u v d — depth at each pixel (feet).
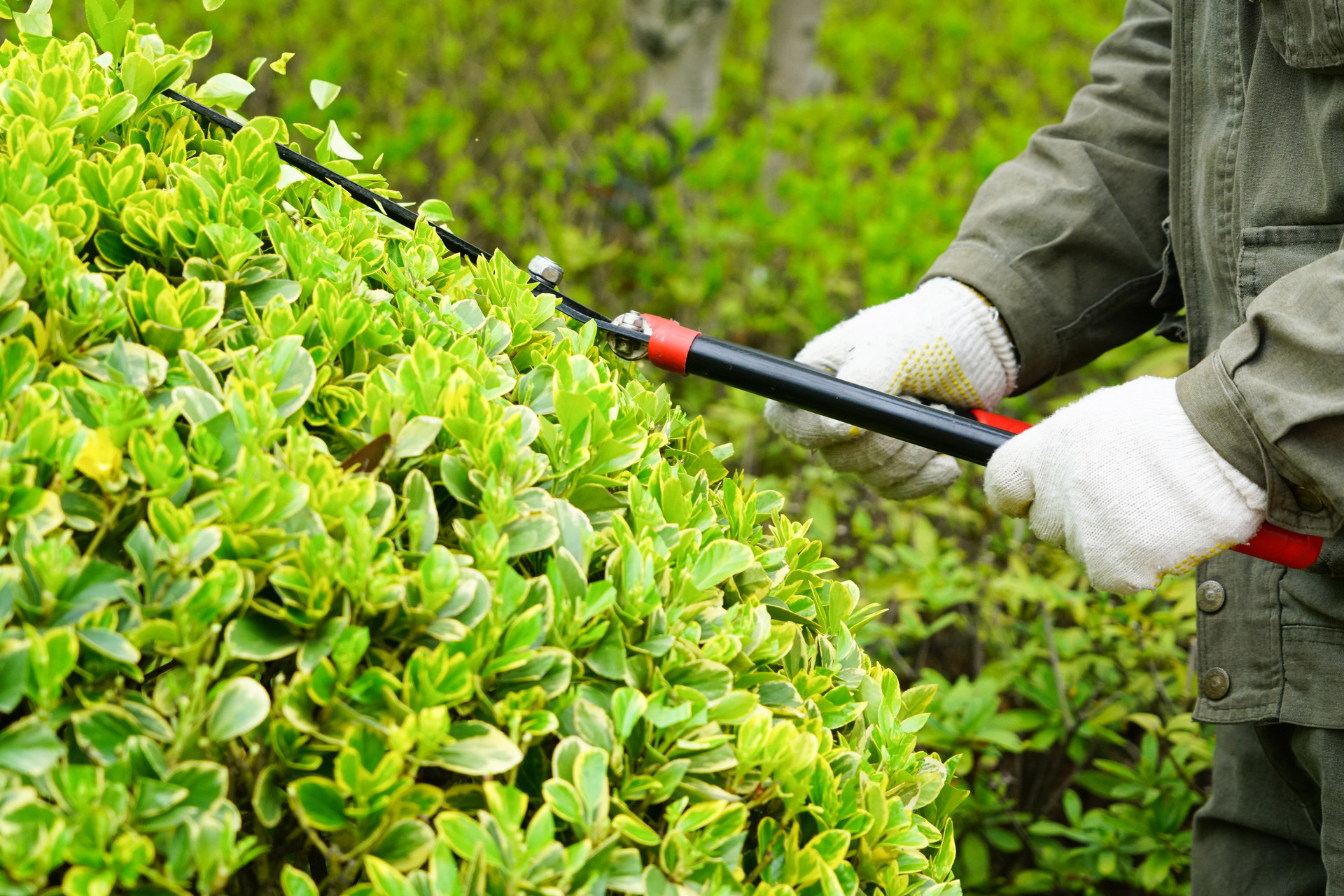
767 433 8.86
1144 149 4.70
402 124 12.53
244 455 2.36
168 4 13.56
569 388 3.06
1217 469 3.43
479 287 3.67
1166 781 5.91
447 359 2.82
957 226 10.13
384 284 3.36
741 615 2.82
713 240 9.92
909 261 9.35
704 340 3.91
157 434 2.36
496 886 2.18
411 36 14.60
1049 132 4.89
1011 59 17.47
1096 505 3.50
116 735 2.10
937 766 3.19
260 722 2.17
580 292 9.85
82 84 3.36
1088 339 4.82
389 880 2.09
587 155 13.21
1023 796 7.11
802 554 3.45
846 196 10.23
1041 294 4.63
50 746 2.04
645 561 2.64
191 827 2.05
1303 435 3.26
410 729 2.16
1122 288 4.76
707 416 9.02
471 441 2.69
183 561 2.23
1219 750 4.75
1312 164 3.69
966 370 4.59
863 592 6.97
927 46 19.04
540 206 10.31
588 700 2.47
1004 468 3.74
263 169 3.39
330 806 2.18
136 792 2.06
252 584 2.26
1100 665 6.44
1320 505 3.41
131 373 2.53
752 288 9.88
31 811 1.96
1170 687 6.39
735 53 18.48
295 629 2.30
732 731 2.65
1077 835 5.91
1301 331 3.27
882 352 4.48
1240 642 4.05
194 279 2.77
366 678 2.25
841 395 3.87
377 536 2.41
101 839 1.98
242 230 3.00
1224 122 3.94
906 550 6.82
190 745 2.14
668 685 2.53
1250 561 4.01
